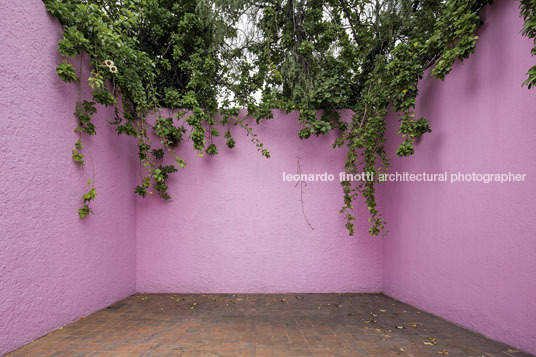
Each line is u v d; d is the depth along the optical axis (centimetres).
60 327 281
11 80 232
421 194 355
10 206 229
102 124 350
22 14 242
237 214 434
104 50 319
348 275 436
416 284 362
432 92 337
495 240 256
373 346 250
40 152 259
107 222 358
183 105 419
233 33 417
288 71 398
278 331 284
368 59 432
